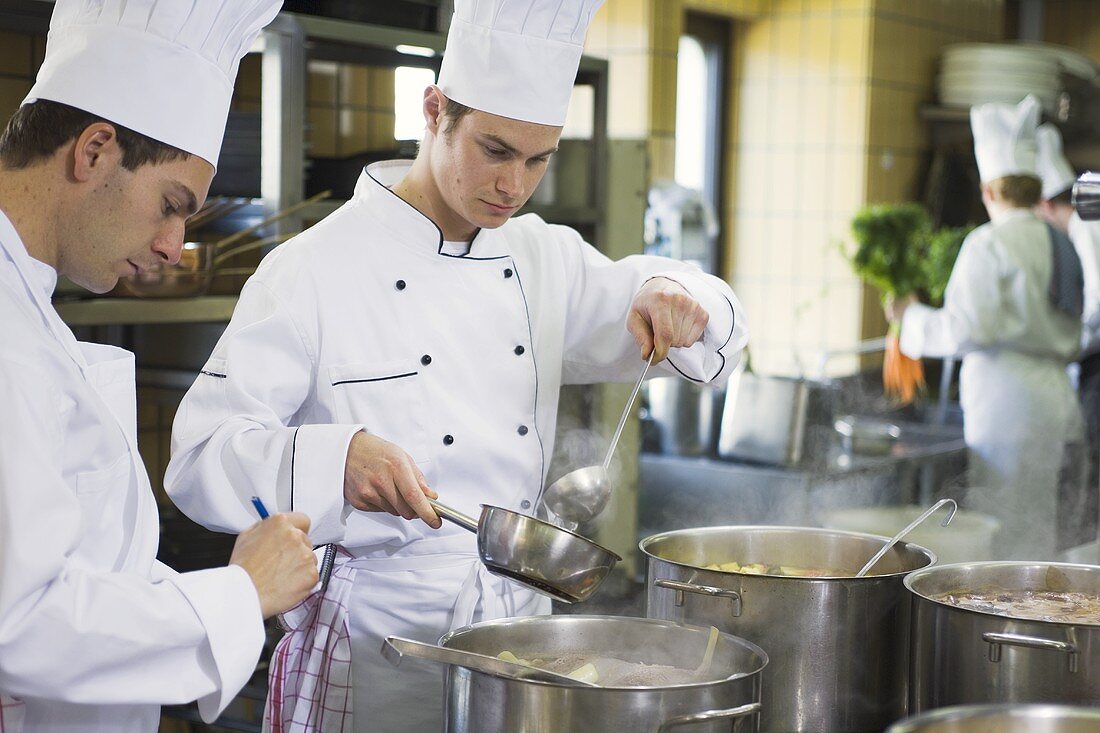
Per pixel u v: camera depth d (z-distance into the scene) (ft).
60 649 3.34
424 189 5.38
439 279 5.35
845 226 16.25
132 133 3.72
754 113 16.89
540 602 5.72
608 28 13.79
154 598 3.48
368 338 5.22
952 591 4.74
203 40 3.92
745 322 5.96
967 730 3.21
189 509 4.88
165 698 3.49
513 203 5.12
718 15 16.14
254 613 3.63
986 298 12.69
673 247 13.10
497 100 4.89
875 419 14.82
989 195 13.24
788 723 4.36
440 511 4.55
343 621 5.15
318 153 9.79
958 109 16.79
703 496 11.34
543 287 5.76
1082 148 17.20
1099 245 13.85
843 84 16.14
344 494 4.67
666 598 4.59
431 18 8.61
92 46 3.71
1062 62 16.53
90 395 3.76
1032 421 12.87
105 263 3.83
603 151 10.21
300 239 5.31
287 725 5.23
